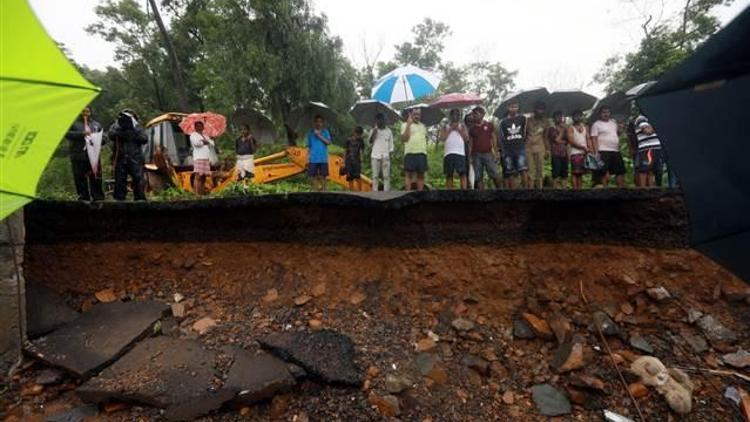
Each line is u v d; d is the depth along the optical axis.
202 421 2.62
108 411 2.75
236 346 3.23
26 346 3.25
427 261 3.63
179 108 20.98
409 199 3.38
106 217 4.10
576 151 6.09
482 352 3.21
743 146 1.61
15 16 1.54
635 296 3.47
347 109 13.39
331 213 3.75
